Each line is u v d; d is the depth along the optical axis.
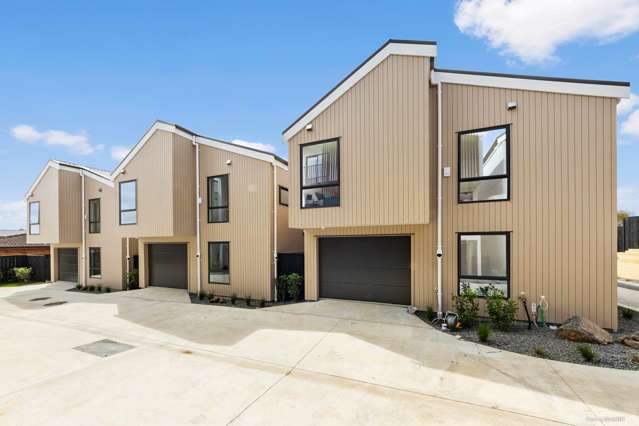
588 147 5.89
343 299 8.49
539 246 6.23
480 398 3.38
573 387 3.57
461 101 6.96
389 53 6.86
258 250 9.70
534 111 6.31
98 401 3.46
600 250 5.77
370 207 7.02
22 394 3.65
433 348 4.98
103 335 6.11
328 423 2.96
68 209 13.61
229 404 3.36
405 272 7.80
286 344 5.32
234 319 7.11
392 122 6.84
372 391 3.62
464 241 6.94
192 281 10.92
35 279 15.95
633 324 6.19
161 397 3.54
